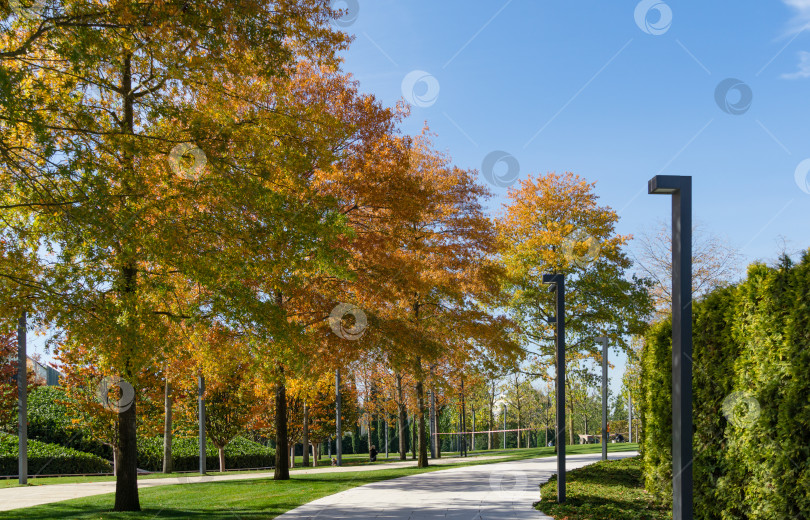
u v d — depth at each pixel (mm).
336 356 15641
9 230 9422
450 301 20359
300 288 14297
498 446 58281
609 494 11945
